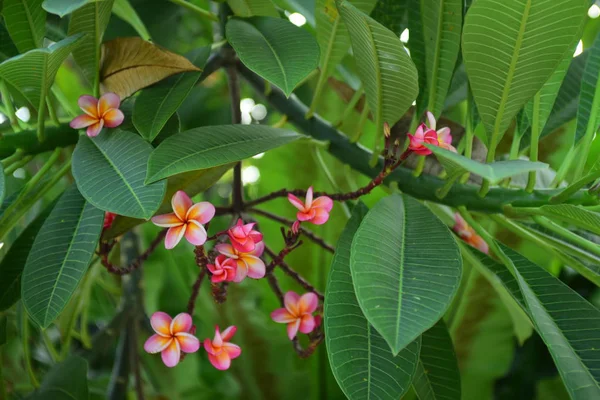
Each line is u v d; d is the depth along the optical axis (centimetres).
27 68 95
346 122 171
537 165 74
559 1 84
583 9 85
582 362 89
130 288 156
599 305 183
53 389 125
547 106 105
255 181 188
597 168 95
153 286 177
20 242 112
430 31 108
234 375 188
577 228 111
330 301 90
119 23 157
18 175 166
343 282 92
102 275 177
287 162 175
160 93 105
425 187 110
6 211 103
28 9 105
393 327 75
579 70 127
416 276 82
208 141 94
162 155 90
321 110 171
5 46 120
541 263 171
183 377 180
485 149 119
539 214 102
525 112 108
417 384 110
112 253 157
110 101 102
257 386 187
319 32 115
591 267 113
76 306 139
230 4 122
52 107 107
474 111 111
